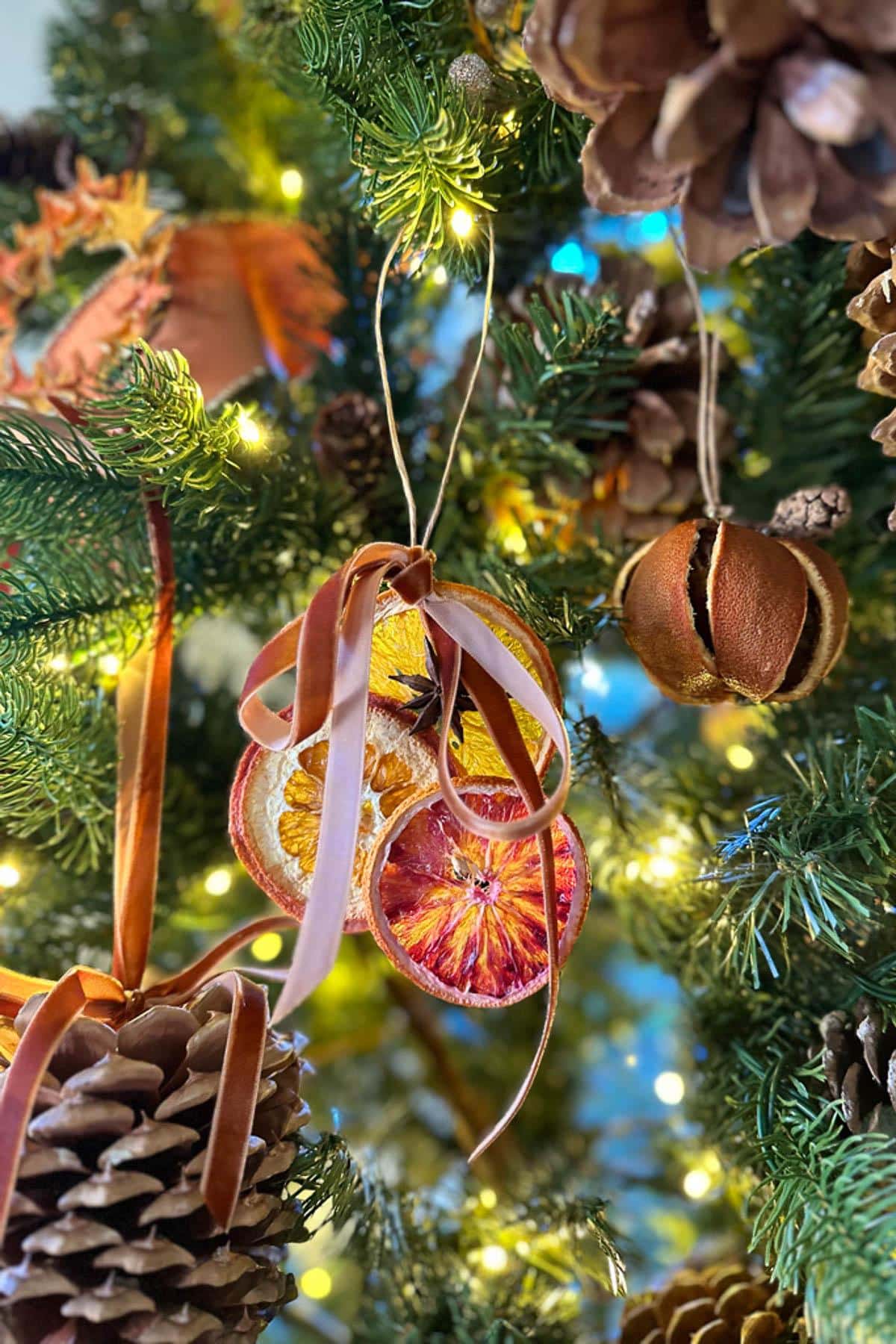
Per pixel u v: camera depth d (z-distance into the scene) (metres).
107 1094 0.50
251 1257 0.52
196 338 0.70
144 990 0.56
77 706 0.61
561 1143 0.80
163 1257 0.49
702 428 0.60
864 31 0.45
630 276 0.65
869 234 0.49
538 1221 0.66
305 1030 0.87
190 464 0.58
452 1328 0.63
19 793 0.60
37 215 0.82
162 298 0.69
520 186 0.63
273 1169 0.52
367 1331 0.65
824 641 0.56
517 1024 0.84
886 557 0.69
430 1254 0.66
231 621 0.77
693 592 0.57
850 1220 0.51
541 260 0.69
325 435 0.66
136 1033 0.51
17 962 0.69
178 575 0.66
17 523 0.60
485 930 0.54
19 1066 0.50
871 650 0.69
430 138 0.55
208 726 0.74
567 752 0.51
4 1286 0.48
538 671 0.54
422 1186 0.73
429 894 0.54
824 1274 0.50
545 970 0.54
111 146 0.82
